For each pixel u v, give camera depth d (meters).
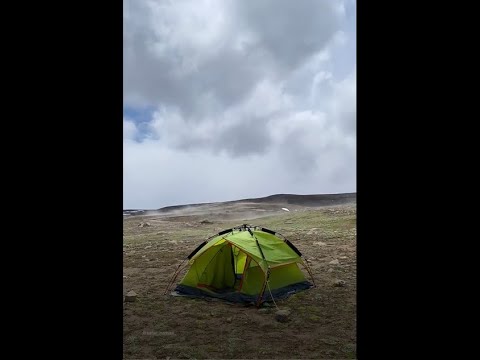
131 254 14.91
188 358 5.46
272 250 8.92
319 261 12.60
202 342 6.08
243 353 5.63
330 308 7.76
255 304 8.06
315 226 23.06
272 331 6.57
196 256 8.95
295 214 32.16
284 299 8.45
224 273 9.43
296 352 5.66
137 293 9.15
